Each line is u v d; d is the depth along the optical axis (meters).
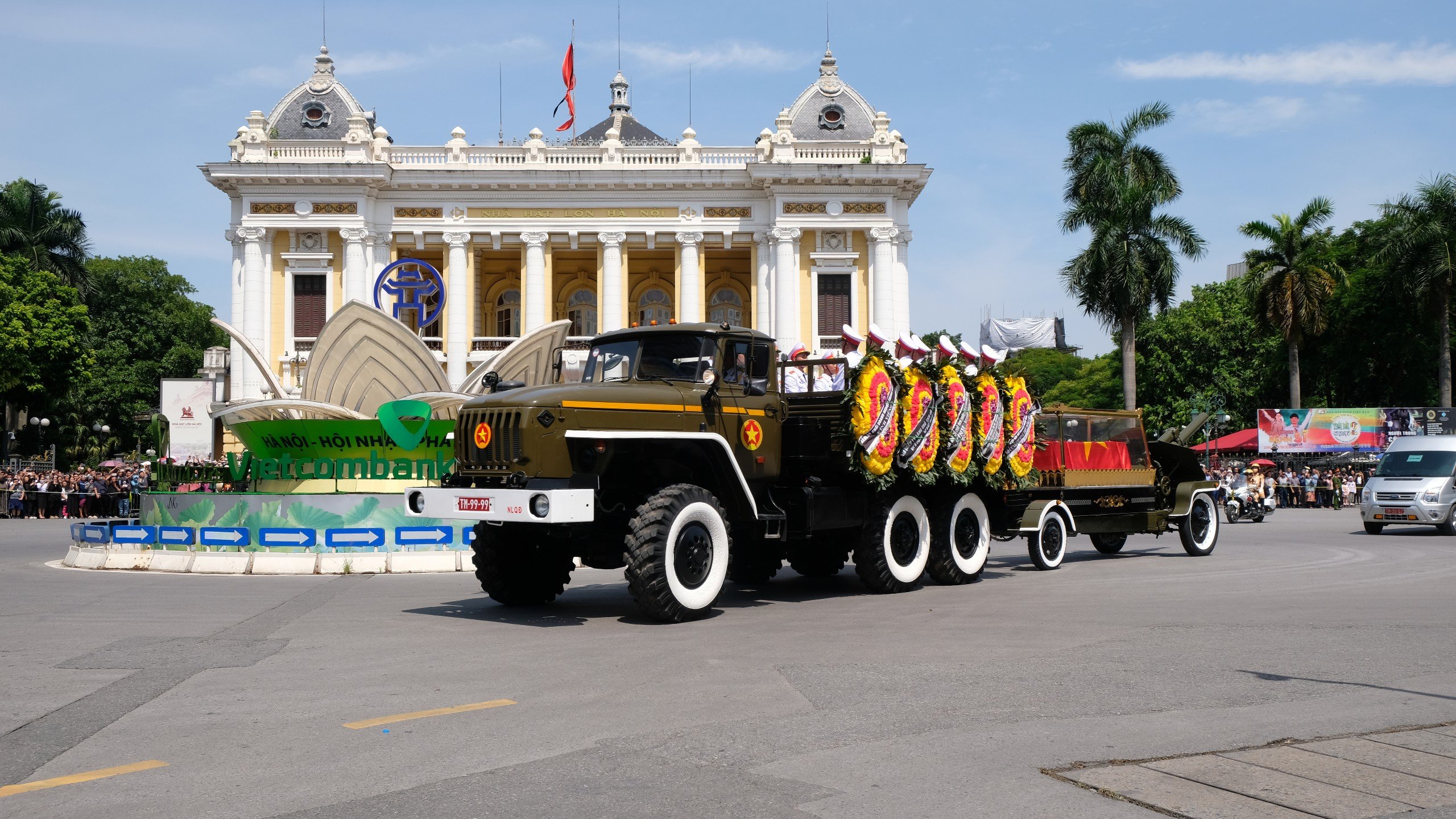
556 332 24.97
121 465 53.19
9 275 53.44
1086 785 5.50
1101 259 43.72
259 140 52.41
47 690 7.94
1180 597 13.59
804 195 53.22
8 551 23.39
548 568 12.95
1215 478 39.84
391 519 20.19
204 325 78.88
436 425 21.48
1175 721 6.89
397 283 31.70
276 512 20.00
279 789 5.49
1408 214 50.22
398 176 52.72
